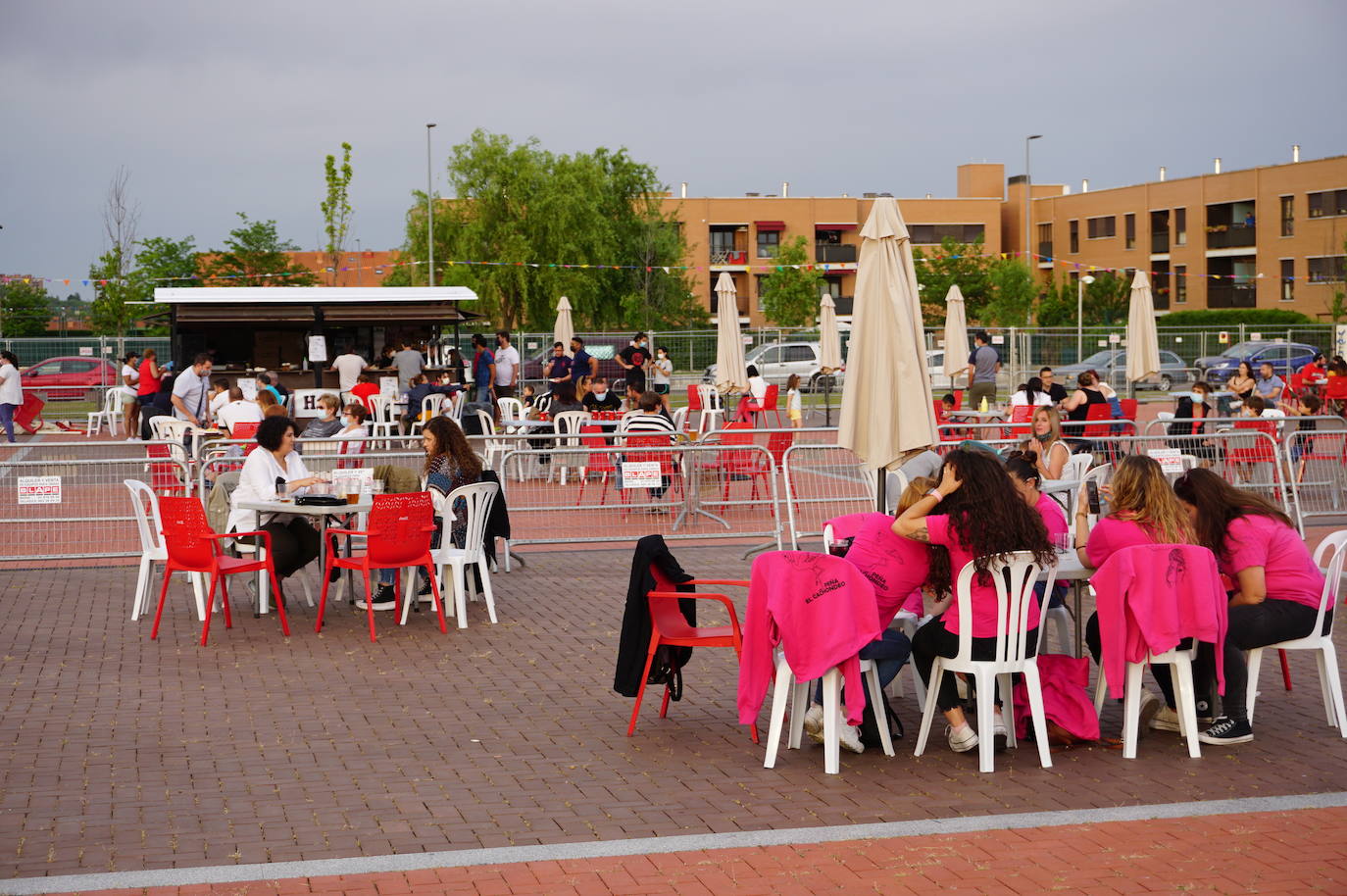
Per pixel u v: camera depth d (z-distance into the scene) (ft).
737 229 257.14
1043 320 204.23
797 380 89.76
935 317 208.95
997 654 21.01
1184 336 137.18
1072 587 28.25
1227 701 22.29
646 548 23.18
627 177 198.59
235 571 30.73
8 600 35.17
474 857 16.79
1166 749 22.12
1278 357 128.06
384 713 24.31
